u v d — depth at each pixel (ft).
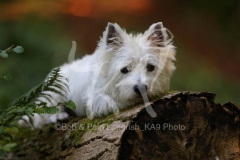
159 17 67.72
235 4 69.77
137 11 67.62
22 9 54.19
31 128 24.82
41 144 22.26
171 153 17.65
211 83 49.57
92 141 18.42
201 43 62.44
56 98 24.21
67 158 19.56
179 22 67.41
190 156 18.04
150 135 17.37
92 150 17.99
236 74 55.36
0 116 19.79
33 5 55.36
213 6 70.44
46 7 56.75
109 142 17.19
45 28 50.06
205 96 18.40
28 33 46.75
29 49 45.19
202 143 18.29
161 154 17.46
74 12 60.44
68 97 23.95
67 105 19.36
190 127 18.04
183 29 65.82
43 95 22.25
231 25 67.41
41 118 24.62
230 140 18.72
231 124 18.74
